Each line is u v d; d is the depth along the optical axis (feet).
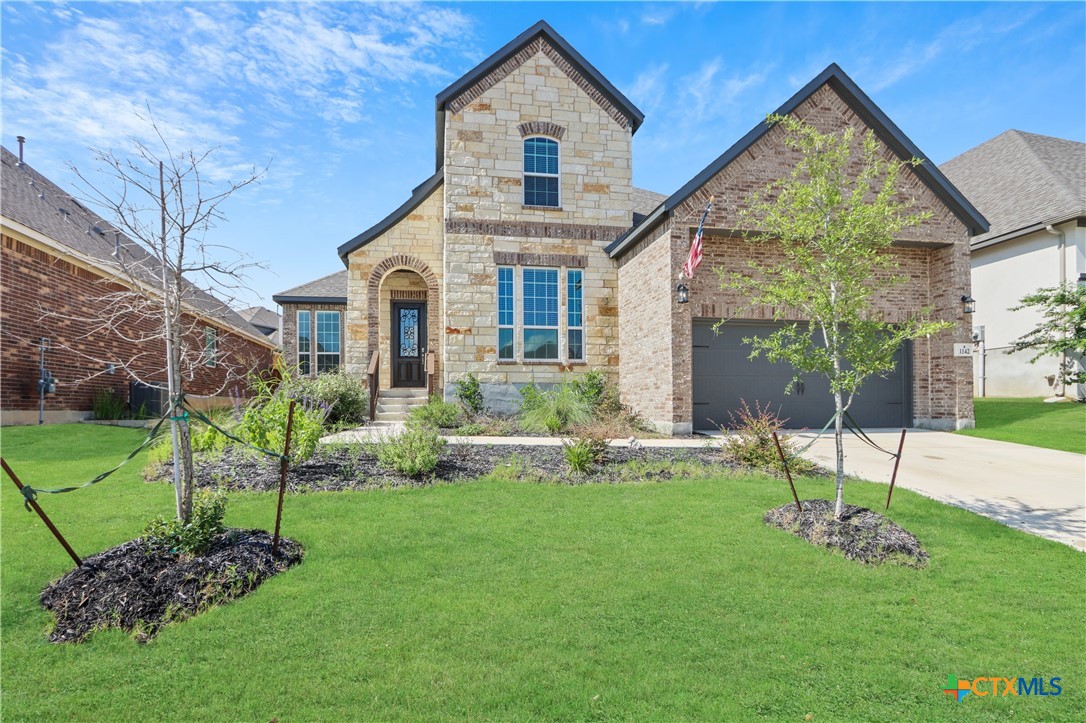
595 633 12.35
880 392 47.26
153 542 14.85
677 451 32.68
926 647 12.07
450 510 20.51
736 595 14.25
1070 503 23.03
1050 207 59.26
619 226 51.19
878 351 19.62
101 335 46.52
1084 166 66.95
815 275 20.18
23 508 19.43
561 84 50.85
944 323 18.84
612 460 29.37
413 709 9.86
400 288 59.52
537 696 10.22
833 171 20.72
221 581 13.82
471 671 10.91
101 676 10.66
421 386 59.72
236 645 11.72
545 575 15.20
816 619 13.17
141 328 51.62
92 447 31.73
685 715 9.83
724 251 42.98
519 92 50.21
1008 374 63.41
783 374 45.37
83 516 18.62
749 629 12.67
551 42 50.85
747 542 17.87
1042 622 13.19
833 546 17.43
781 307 43.16
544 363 49.42
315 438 25.80
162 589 13.33
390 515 19.75
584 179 50.88
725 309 42.75
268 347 82.33
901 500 22.82
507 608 13.32
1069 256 57.06
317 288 73.15
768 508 21.43
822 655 11.68
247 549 15.34
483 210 49.24
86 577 13.79
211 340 19.39
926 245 45.91
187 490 15.40
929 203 44.37
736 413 44.50
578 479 25.43
